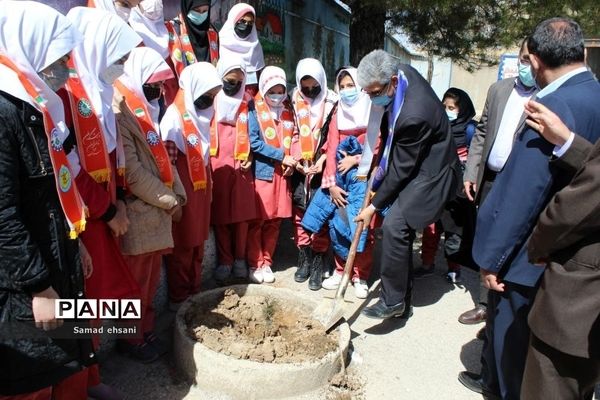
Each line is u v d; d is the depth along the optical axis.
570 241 1.81
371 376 2.98
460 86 20.59
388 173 3.27
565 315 1.85
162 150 2.75
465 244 3.78
